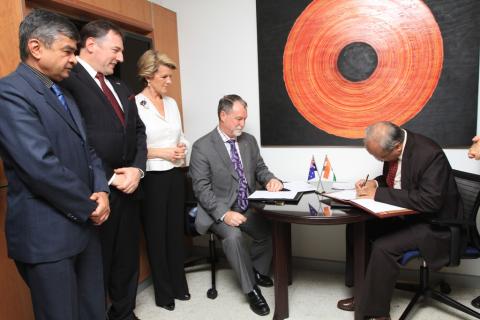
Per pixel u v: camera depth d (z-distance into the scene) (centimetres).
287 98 251
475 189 183
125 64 222
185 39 277
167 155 206
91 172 144
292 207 187
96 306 152
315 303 218
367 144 191
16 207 125
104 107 165
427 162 179
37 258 125
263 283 242
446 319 196
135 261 192
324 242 259
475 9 206
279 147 260
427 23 215
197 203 230
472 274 228
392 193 181
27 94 121
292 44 244
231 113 216
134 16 231
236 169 229
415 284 220
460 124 217
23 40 122
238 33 261
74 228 132
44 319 131
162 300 218
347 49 233
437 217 183
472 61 210
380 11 223
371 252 184
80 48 166
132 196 183
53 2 179
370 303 182
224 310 215
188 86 282
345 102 238
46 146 121
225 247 211
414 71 221
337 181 244
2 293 161
